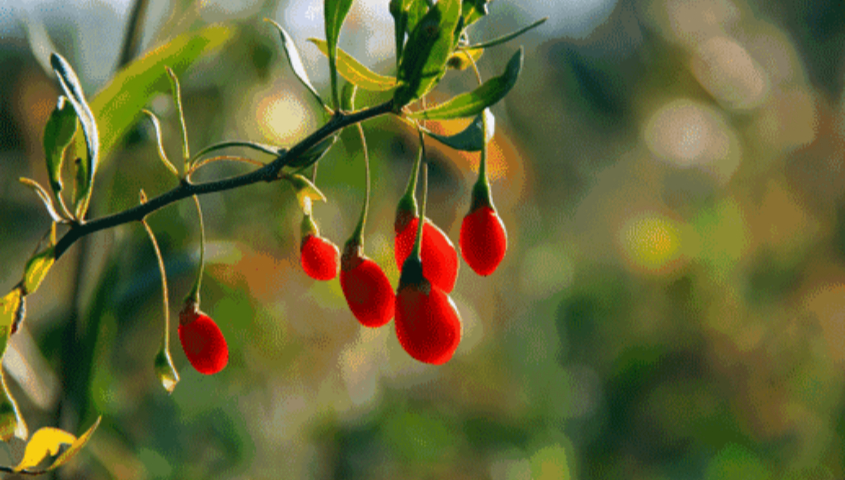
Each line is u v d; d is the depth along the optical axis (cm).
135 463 79
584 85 281
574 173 276
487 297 187
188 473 103
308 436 131
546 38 290
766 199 250
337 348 119
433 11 58
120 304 69
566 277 222
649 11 280
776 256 240
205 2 79
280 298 103
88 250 69
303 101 96
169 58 62
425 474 154
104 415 72
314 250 60
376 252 104
